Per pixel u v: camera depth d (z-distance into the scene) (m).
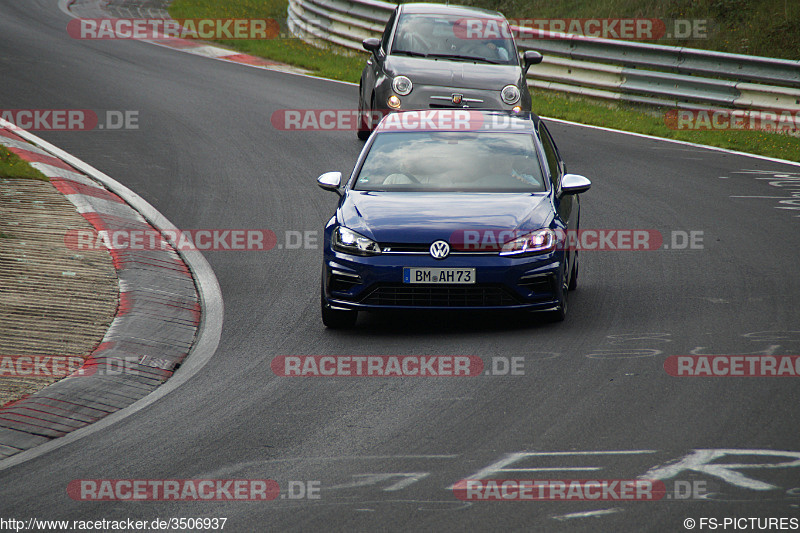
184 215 40.22
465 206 28.27
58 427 21.36
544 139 32.56
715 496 16.73
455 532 15.71
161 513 16.88
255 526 16.27
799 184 46.50
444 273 26.77
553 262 27.20
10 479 18.61
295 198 43.25
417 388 22.92
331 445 19.70
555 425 20.30
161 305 29.73
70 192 40.00
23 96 59.84
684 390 22.06
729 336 26.02
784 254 34.78
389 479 17.91
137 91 64.19
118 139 51.94
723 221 39.72
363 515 16.47
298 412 21.67
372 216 27.94
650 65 66.38
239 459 19.17
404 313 28.98
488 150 31.23
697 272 32.88
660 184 46.34
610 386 22.52
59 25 88.88
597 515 16.14
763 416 20.36
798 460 18.14
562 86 72.50
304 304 30.59
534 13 94.62
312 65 79.00
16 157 43.84
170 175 46.00
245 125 56.91
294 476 18.22
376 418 21.12
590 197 43.88
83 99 60.69
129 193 42.47
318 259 35.47
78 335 26.66
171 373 24.95
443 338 26.98
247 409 21.98
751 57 60.66
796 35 76.50
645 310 28.84
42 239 34.12
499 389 22.62
